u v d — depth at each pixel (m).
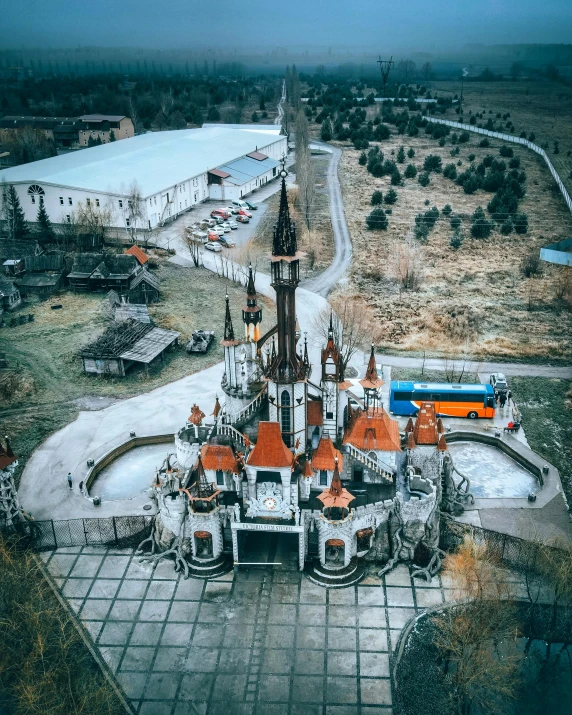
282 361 80.19
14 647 68.06
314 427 87.50
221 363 131.75
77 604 77.12
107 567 82.50
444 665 70.38
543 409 115.69
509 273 178.00
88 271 167.62
